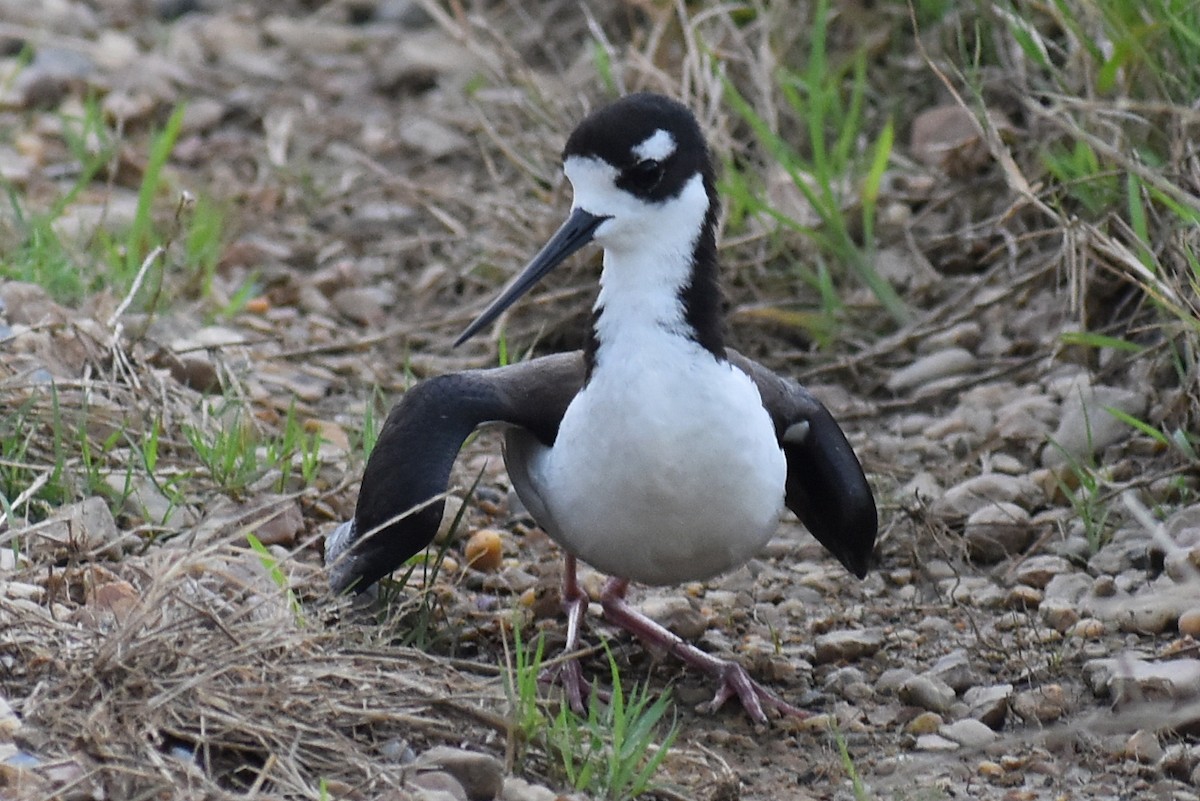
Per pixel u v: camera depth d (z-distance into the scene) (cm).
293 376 1304
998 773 847
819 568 1088
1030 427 1193
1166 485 1104
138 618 793
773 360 1357
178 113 1484
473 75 1803
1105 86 1177
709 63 1434
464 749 816
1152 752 849
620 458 863
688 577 918
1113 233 1231
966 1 1437
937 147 1412
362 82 1881
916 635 998
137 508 1039
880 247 1427
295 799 754
